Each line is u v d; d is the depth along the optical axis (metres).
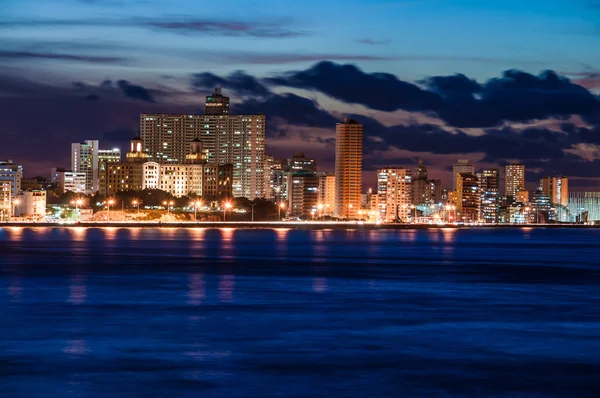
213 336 100.50
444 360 87.19
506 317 119.44
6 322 111.19
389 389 75.31
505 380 78.69
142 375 79.31
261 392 73.88
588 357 89.00
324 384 76.69
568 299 144.75
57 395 72.44
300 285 167.62
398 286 167.62
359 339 99.31
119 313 121.00
